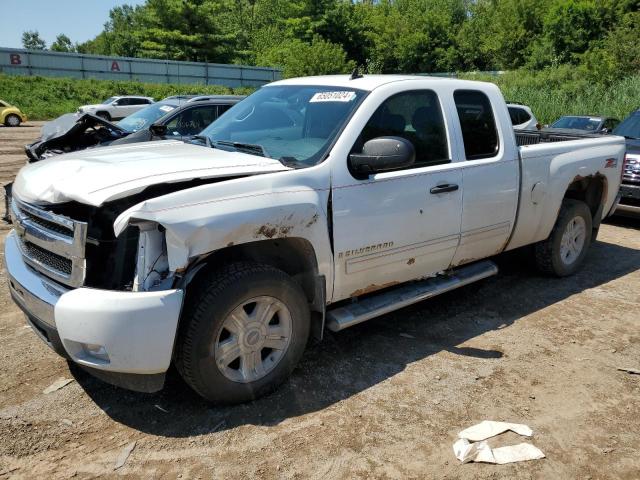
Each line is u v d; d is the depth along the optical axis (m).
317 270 3.31
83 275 2.76
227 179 3.04
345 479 2.62
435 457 2.79
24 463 2.67
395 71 54.72
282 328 3.23
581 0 41.25
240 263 3.05
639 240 7.28
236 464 2.69
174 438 2.87
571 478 2.69
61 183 2.98
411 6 57.41
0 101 26.97
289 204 3.05
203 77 45.66
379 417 3.10
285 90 4.26
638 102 23.12
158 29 48.47
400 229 3.66
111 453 2.75
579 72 34.16
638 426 3.11
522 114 14.73
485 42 49.47
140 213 2.62
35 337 3.94
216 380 2.96
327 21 51.44
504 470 2.72
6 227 6.86
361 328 4.27
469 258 4.37
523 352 3.94
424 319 4.47
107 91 38.34
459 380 3.52
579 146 5.25
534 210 4.73
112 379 2.83
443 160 3.98
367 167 3.41
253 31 70.69
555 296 5.06
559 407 3.27
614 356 3.92
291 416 3.08
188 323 2.84
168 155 3.44
